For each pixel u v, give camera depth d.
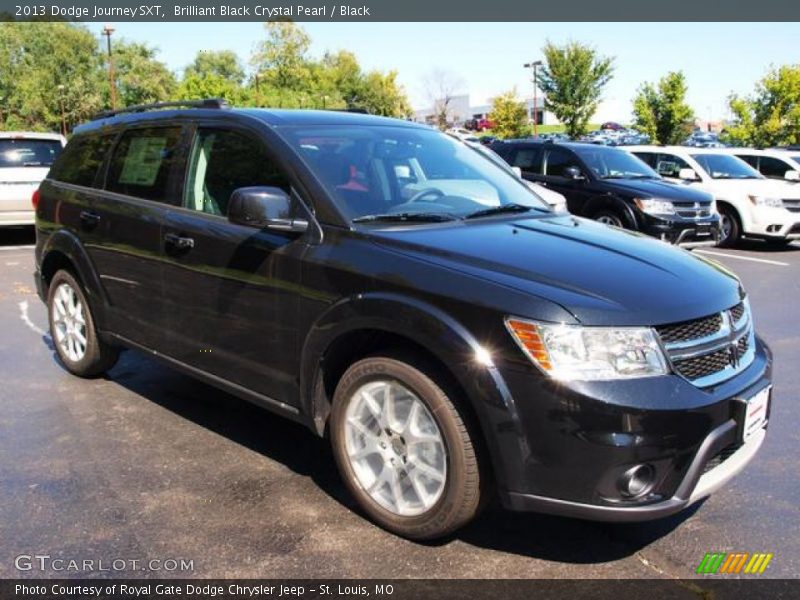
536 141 12.23
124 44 58.81
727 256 11.71
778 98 27.06
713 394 2.78
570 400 2.61
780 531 3.23
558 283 2.83
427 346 2.86
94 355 4.94
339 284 3.19
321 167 3.60
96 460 3.88
